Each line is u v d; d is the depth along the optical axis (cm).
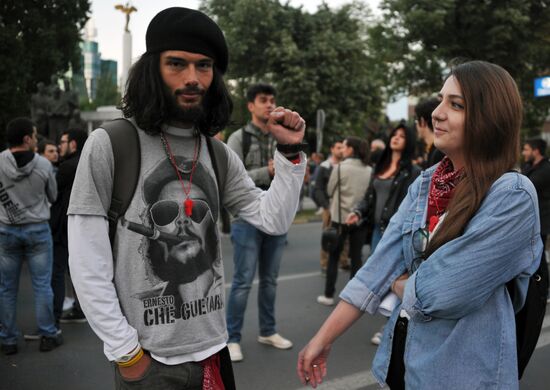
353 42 1736
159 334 149
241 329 405
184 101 154
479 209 136
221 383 163
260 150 372
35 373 346
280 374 341
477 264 130
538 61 1455
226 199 182
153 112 150
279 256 384
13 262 376
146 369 148
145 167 152
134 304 149
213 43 157
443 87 148
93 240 144
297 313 475
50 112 1565
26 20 2055
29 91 2105
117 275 149
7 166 364
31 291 546
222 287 167
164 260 152
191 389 157
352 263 456
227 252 763
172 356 151
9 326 376
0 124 1919
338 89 1762
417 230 150
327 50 1709
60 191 421
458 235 137
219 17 1814
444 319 138
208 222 162
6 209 368
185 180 159
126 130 153
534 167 546
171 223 154
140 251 149
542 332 410
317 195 626
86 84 5025
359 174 485
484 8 1331
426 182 156
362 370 347
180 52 151
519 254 133
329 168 626
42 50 2077
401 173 379
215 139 175
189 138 163
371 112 1936
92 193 144
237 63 1739
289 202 175
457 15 1384
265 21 1688
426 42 1452
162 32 152
